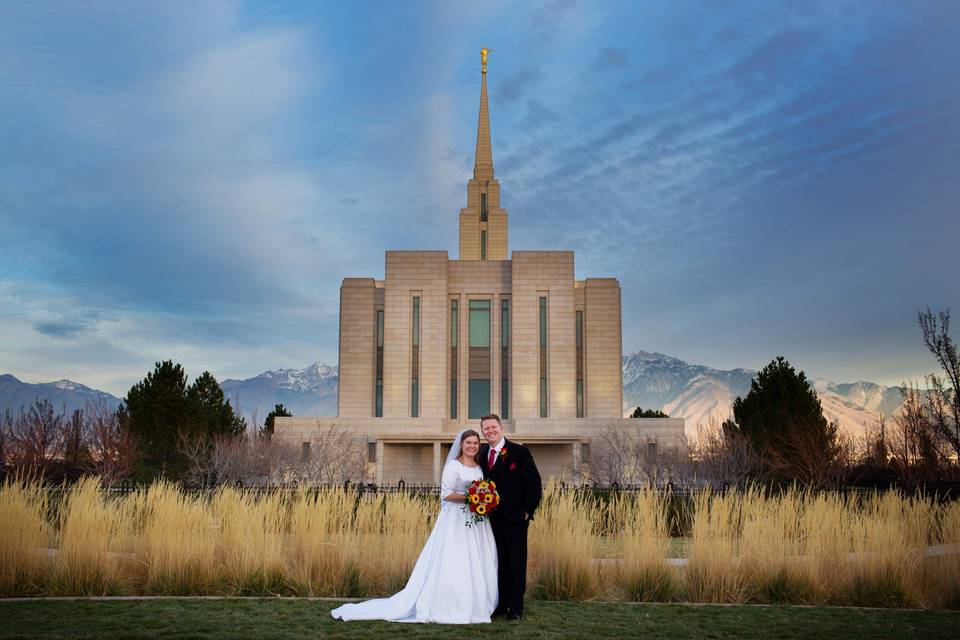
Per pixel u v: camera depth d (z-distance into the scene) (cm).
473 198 7369
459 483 968
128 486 3188
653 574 1145
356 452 5356
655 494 1412
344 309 6488
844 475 3519
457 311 6431
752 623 933
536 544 1241
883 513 1469
